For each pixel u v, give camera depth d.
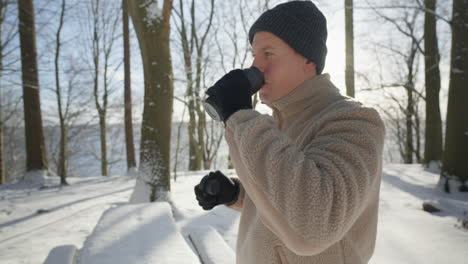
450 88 7.23
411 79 17.41
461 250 3.47
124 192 8.79
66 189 9.64
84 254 1.77
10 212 6.68
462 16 6.98
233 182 1.09
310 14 0.83
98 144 27.89
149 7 6.08
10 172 28.22
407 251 3.50
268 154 0.59
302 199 0.54
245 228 0.94
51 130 23.91
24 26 11.04
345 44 11.48
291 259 0.74
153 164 6.09
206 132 19.17
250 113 0.66
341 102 0.77
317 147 0.63
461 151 6.96
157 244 1.91
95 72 18.98
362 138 0.62
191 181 10.05
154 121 6.15
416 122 18.95
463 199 6.30
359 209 0.57
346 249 0.72
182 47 16.17
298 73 0.84
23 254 3.95
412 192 7.03
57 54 10.75
